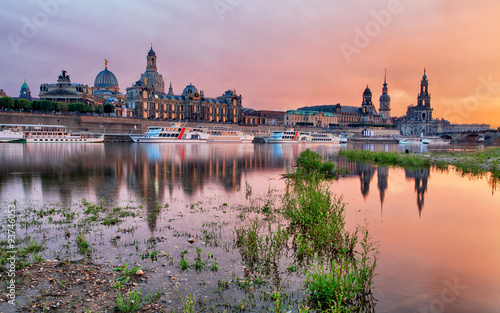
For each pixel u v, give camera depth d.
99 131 149.50
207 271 14.54
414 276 14.77
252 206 25.77
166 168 48.91
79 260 15.25
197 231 19.52
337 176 44.53
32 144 104.69
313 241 18.12
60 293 12.38
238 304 12.16
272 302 12.42
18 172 42.19
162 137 139.25
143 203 26.02
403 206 27.58
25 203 25.44
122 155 70.69
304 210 22.16
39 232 18.81
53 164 51.19
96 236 18.33
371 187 36.56
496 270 15.45
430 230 21.14
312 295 13.02
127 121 160.38
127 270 14.29
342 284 12.98
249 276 14.30
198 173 44.22
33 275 13.65
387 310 12.20
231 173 45.22
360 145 183.25
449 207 27.41
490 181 41.53
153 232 19.16
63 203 25.56
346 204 28.06
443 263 16.14
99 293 12.50
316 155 59.38
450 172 50.00
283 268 15.16
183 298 12.41
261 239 17.11
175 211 23.78
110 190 31.08
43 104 136.88
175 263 15.21
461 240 19.34
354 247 17.88
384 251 17.52
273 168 52.41
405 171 50.69
